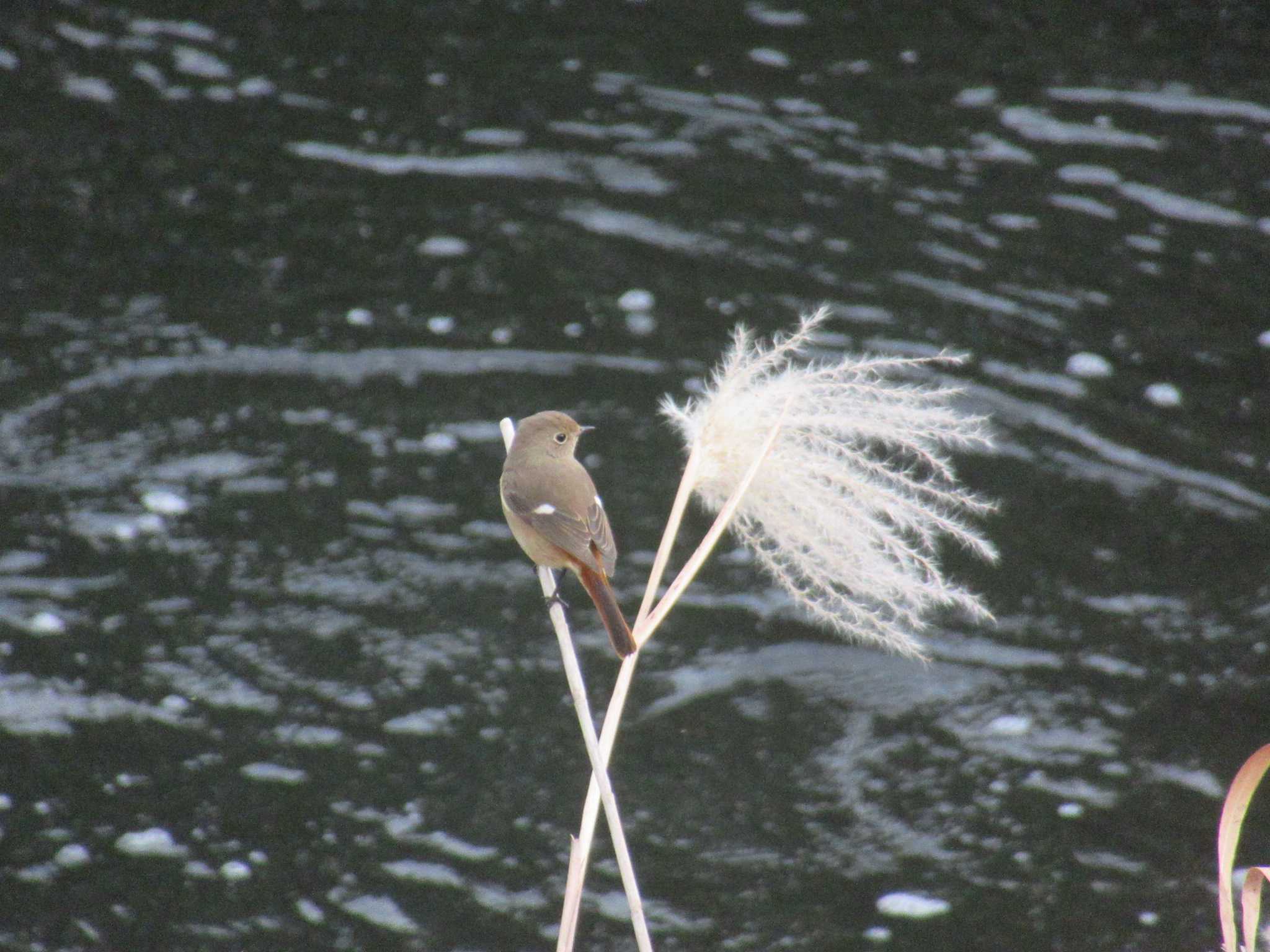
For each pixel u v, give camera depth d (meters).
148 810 9.37
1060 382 13.40
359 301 14.55
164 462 12.42
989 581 11.47
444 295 14.68
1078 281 14.80
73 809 9.33
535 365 13.70
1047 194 16.22
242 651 10.66
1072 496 12.23
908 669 10.75
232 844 9.16
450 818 9.43
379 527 11.84
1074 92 18.17
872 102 18.02
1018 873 9.10
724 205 16.11
